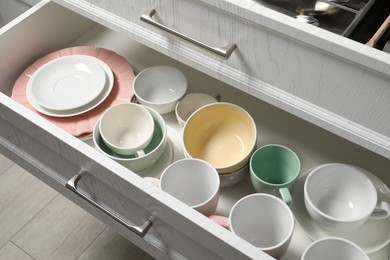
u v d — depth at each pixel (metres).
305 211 0.85
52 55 1.08
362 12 0.74
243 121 0.94
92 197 0.92
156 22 0.81
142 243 0.92
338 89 0.69
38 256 1.31
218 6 0.71
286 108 0.77
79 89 1.02
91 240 1.33
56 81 1.04
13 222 1.37
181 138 0.98
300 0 0.90
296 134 0.97
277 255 0.76
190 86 1.06
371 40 0.68
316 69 0.69
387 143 0.70
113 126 0.98
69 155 0.80
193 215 0.67
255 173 0.89
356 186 0.84
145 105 0.99
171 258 0.88
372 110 0.68
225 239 0.65
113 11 0.90
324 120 0.74
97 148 0.93
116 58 1.07
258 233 0.85
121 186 0.74
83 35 1.17
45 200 1.40
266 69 0.75
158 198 0.69
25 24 1.03
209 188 0.88
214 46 0.79
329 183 0.86
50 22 1.08
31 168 1.05
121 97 1.03
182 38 0.80
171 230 0.77
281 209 0.81
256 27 0.70
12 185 1.43
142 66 1.10
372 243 0.81
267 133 0.97
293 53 0.69
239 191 0.91
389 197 0.83
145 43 0.90
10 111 0.82
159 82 1.05
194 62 0.84
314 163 0.93
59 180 0.99
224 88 1.05
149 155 0.90
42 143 0.86
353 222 0.77
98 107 1.01
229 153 0.94
